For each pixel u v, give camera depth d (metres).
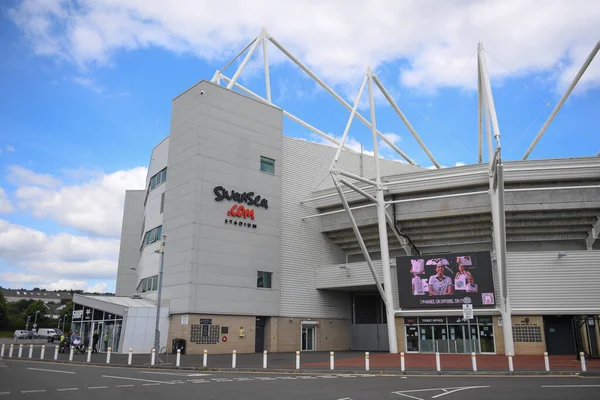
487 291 35.34
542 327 33.81
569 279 33.78
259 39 44.84
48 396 13.66
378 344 43.75
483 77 34.34
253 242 39.16
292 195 43.66
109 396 13.74
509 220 37.19
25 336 70.44
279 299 40.22
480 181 36.53
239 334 36.84
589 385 16.94
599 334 32.06
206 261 35.94
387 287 37.53
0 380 17.80
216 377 19.89
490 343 35.00
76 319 40.62
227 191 38.25
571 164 34.72
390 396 14.04
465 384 17.42
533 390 15.41
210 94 38.78
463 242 40.97
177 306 35.41
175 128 40.09
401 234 41.03
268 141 42.19
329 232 45.16
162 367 24.55
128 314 34.44
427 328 37.19
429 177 38.06
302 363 27.28
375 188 40.38
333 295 45.12
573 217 36.22
